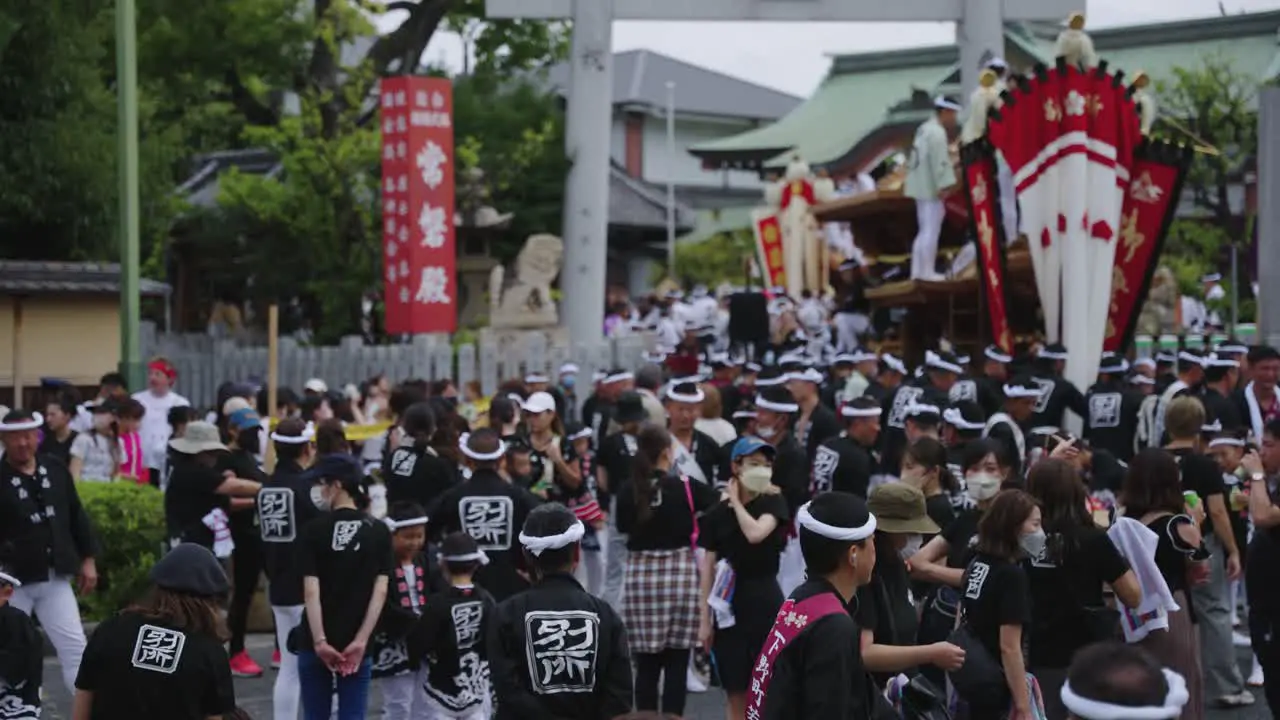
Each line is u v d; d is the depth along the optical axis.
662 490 9.60
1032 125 17.30
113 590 13.45
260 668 12.50
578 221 25.75
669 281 39.56
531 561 6.62
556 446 12.18
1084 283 17.19
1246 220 36.09
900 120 49.84
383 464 13.30
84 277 19.55
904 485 7.24
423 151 23.64
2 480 10.02
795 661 5.75
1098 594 7.55
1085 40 17.16
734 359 21.28
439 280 23.77
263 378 24.53
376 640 8.96
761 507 8.98
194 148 33.53
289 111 32.38
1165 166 17.77
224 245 30.33
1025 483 8.36
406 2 29.67
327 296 28.08
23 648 7.53
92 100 20.64
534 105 29.89
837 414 16.44
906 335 22.89
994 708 6.97
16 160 19.45
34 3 19.53
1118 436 14.38
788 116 58.31
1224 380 13.98
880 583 6.94
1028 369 15.01
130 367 16.58
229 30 26.50
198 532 11.70
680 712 9.68
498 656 6.46
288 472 10.09
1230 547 10.16
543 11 25.06
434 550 9.84
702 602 9.20
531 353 23.77
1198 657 8.66
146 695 6.18
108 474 14.74
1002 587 6.95
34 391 19.61
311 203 27.19
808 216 30.69
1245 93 39.44
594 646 6.41
